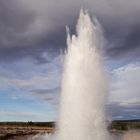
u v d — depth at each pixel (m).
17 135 52.31
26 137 47.91
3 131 65.50
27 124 117.50
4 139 46.78
